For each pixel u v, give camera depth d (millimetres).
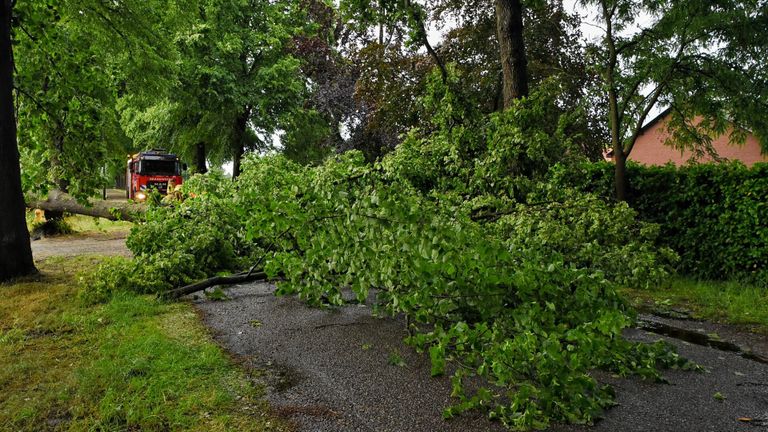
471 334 3365
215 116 23453
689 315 6219
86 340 4613
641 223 5793
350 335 4941
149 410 3215
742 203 7738
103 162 9938
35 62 9234
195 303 6219
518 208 5680
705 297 6980
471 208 5824
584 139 14156
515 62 9047
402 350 4508
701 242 8297
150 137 24688
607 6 10250
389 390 3635
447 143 6703
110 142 10406
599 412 3281
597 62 10617
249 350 4500
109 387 3508
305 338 4840
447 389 3654
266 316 5637
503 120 6480
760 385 3893
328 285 5219
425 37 9602
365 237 4332
